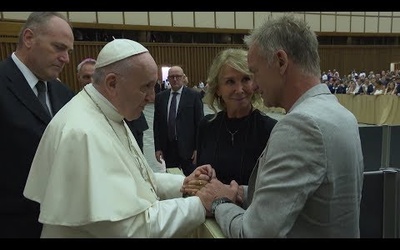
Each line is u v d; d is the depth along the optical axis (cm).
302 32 107
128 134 141
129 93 127
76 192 110
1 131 165
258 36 112
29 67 179
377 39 2062
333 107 103
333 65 1986
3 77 171
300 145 94
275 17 113
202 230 129
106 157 116
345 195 99
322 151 94
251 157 167
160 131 409
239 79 166
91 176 109
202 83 1623
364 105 1045
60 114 127
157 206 122
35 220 166
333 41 1980
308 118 96
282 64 107
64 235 113
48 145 121
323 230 99
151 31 1583
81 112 124
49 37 175
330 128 96
